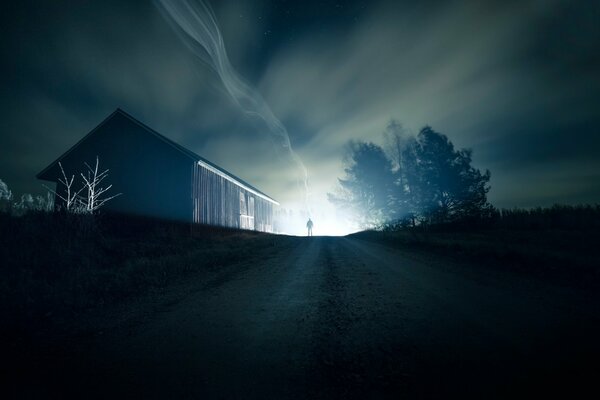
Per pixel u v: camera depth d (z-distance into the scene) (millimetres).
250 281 6867
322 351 3156
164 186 17141
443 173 26547
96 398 2445
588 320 3777
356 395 2348
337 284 6215
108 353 3301
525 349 3008
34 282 6324
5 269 6977
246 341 3492
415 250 12102
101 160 18109
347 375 2660
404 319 3998
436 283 6051
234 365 2914
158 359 3104
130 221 16094
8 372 2928
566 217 21484
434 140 27172
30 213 10406
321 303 4906
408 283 6086
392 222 32531
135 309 5012
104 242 10484
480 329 3568
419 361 2848
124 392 2510
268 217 35188
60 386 2646
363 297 5148
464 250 10844
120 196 17594
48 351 3410
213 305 5031
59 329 4141
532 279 6246
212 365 2930
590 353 2877
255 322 4125
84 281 6680
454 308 4395
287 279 6934
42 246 8586
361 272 7465
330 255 11117
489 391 2314
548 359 2785
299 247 14602
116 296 5871
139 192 17422
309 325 3938
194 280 7234
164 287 6566
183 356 3150
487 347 3080
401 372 2666
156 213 16984
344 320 4059
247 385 2543
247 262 9875
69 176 18141
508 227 22547
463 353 2969
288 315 4371
